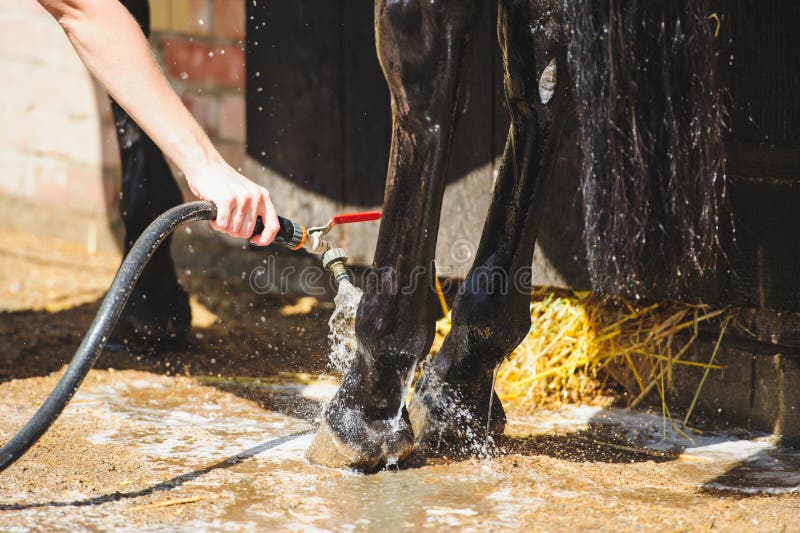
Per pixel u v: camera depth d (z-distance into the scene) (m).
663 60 4.58
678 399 5.48
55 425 5.05
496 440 4.94
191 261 8.24
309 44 6.77
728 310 5.21
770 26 4.74
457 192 6.25
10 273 8.33
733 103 4.88
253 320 7.03
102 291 7.87
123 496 4.18
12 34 9.38
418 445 4.70
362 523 3.94
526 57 4.08
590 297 5.85
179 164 4.11
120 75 4.10
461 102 3.97
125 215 6.12
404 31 3.82
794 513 3.92
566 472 4.51
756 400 5.14
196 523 3.93
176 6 8.16
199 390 5.72
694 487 4.36
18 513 3.98
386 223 4.08
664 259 5.10
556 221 5.72
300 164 6.94
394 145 4.02
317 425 5.16
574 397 5.65
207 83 8.12
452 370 4.57
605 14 4.33
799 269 4.82
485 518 3.98
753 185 4.91
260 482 4.34
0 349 6.34
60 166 9.25
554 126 4.18
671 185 4.71
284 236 4.27
